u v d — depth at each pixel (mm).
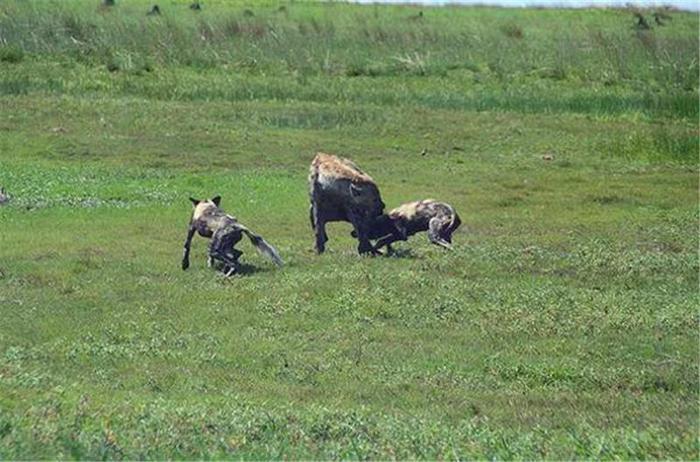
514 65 128750
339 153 88625
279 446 29016
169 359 40094
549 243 62375
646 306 47969
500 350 41969
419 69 124625
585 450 29141
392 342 42719
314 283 50062
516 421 33719
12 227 62688
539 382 38531
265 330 43875
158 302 47469
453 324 45125
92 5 154000
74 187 73938
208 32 130500
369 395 36594
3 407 32062
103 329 43625
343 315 45906
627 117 105688
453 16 165000
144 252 57219
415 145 92750
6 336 42469
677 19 167875
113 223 64750
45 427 29234
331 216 57531
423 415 34000
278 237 62781
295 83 114500
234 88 109500
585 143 94625
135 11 151500
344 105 105312
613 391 37781
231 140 90062
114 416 31141
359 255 56875
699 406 35594
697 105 107500
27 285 49844
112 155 84438
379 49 131875
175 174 79875
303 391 36781
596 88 120438
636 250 60781
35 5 141125
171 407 32781
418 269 53688
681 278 53531
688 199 76938
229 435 29797
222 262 52875
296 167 83812
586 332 44250
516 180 81312
